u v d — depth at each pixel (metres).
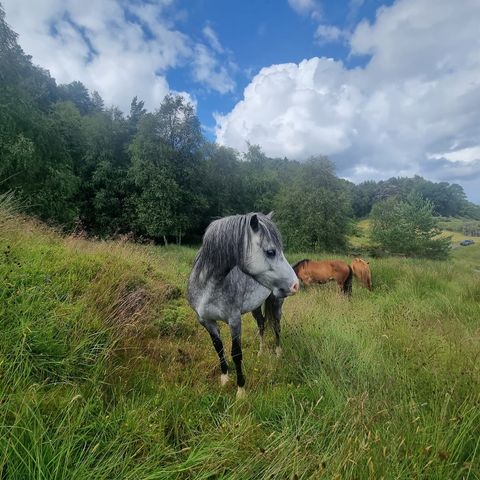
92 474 1.56
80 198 30.56
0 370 2.06
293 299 7.15
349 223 29.31
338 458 1.76
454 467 1.82
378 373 3.16
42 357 2.43
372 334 4.46
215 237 2.85
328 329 4.42
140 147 30.55
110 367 2.76
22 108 13.20
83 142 29.88
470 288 7.82
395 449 1.86
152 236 30.56
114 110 38.16
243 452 1.97
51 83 37.19
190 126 32.44
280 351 3.98
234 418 2.30
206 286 2.95
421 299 7.83
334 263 8.96
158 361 3.32
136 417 2.07
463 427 2.02
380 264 11.86
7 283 2.78
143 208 29.16
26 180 13.02
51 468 1.59
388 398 2.64
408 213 23.42
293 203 28.25
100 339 3.00
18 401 1.87
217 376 3.31
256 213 2.92
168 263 8.17
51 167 14.34
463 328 4.61
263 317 4.20
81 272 3.93
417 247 22.78
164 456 1.92
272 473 1.70
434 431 2.00
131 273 4.71
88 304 3.35
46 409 2.02
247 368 3.49
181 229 30.98
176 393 2.58
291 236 27.39
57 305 2.96
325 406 2.61
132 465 1.78
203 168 34.72
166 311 4.47
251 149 53.12
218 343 3.14
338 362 3.39
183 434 2.21
